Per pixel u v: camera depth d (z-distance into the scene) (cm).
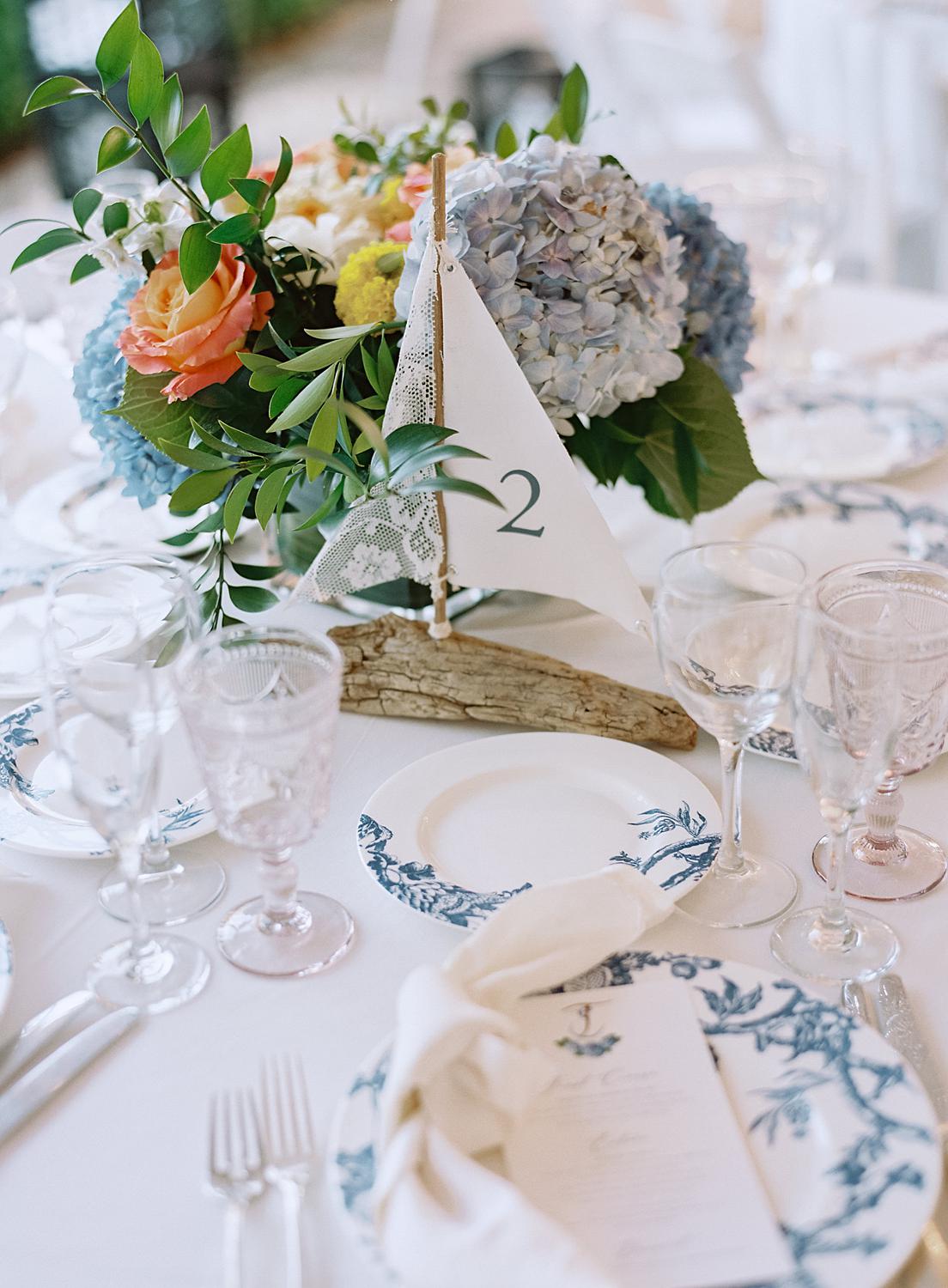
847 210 158
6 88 508
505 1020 66
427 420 95
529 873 87
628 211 97
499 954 73
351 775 100
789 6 313
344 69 627
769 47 346
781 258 157
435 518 98
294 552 118
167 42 440
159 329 99
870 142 284
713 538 129
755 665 79
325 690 71
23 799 96
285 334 104
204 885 88
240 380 104
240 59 625
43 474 152
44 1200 67
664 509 117
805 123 318
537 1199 62
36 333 164
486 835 91
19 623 120
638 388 102
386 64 624
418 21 456
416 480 92
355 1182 63
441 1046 64
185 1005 78
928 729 82
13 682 111
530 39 480
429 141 126
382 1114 63
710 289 115
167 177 103
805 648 72
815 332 169
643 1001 73
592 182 96
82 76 395
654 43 295
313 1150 67
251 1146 66
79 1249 64
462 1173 60
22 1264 63
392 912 86
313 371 93
